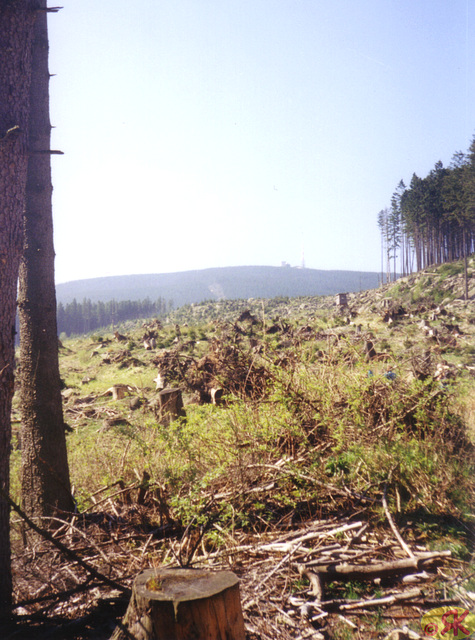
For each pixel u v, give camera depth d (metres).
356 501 5.09
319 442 6.22
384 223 103.81
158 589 2.51
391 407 6.37
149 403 14.19
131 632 2.43
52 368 5.89
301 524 4.80
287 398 6.25
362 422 6.17
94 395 17.56
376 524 4.64
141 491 5.55
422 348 21.03
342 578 3.88
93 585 3.43
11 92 3.71
